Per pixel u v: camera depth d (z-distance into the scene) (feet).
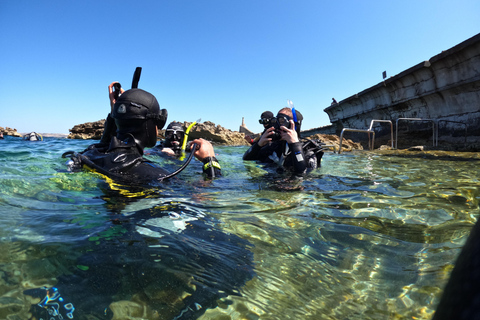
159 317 2.32
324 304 2.69
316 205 6.03
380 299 2.78
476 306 0.66
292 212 5.47
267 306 2.60
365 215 5.38
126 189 6.11
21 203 4.83
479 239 0.88
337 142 34.22
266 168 11.89
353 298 2.79
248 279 3.01
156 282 2.76
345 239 4.24
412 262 3.54
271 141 13.48
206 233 4.11
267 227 4.58
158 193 6.09
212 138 56.34
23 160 10.34
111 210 4.75
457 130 27.02
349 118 50.62
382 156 19.99
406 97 33.53
